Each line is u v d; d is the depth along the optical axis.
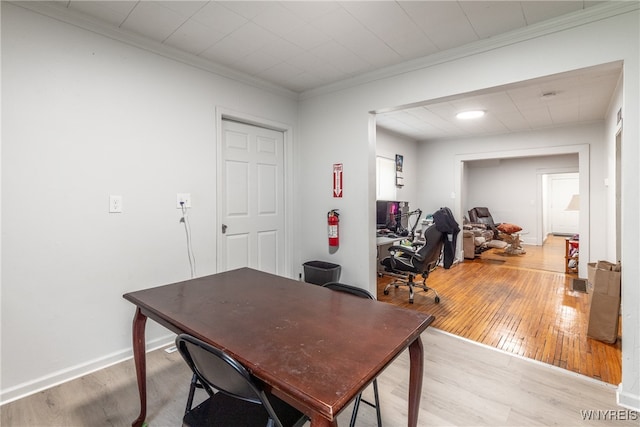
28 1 1.81
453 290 4.08
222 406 1.23
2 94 1.76
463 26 2.13
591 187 4.48
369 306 1.50
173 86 2.52
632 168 1.80
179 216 2.57
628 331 1.81
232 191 3.05
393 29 2.16
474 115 4.11
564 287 4.17
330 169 3.33
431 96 2.60
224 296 1.64
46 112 1.91
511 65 2.22
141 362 1.61
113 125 2.20
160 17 2.04
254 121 3.13
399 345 1.12
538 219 7.82
